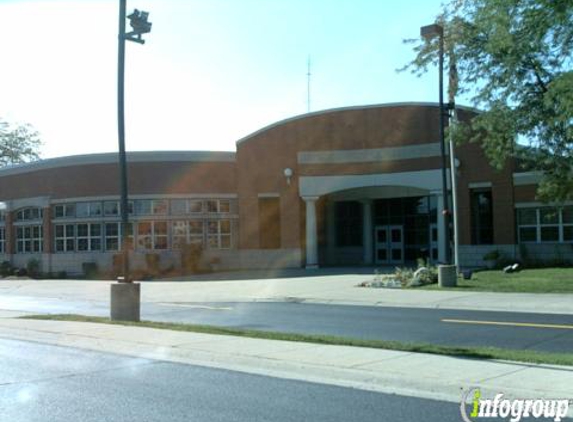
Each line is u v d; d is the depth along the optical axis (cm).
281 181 3838
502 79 2239
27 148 6994
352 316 1645
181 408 748
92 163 4050
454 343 1156
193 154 3959
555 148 2277
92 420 701
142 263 3894
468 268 3188
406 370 888
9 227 4428
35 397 812
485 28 2112
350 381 879
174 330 1346
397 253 4022
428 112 3528
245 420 693
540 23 1792
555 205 2845
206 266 3884
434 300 1941
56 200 4156
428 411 716
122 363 1046
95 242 4044
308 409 734
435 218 3881
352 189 4012
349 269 3569
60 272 4069
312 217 3756
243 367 993
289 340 1179
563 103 1683
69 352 1168
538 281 2316
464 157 3366
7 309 2089
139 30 1606
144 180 3956
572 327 1328
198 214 3934
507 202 3234
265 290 2512
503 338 1204
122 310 1580
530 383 798
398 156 3591
